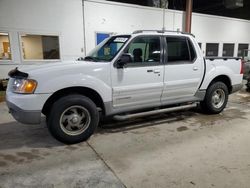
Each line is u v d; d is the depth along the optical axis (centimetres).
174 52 383
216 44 1197
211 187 215
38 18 731
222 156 277
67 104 303
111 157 279
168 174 238
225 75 453
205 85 427
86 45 832
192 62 400
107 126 394
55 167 256
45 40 768
